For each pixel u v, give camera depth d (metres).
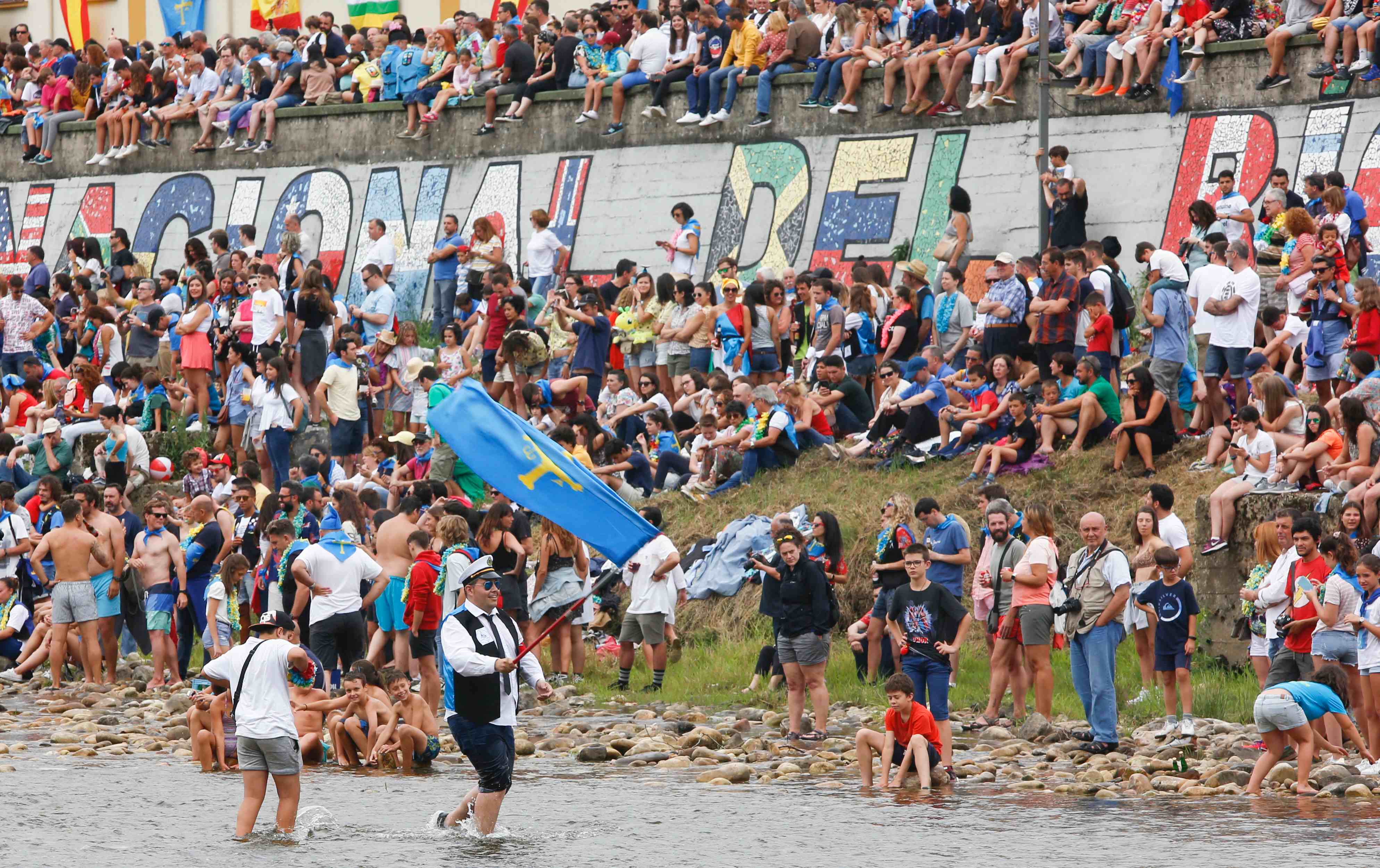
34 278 116.06
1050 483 71.00
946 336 83.06
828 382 81.56
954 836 39.50
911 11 98.00
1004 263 77.31
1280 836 38.62
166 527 70.62
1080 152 92.31
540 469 46.72
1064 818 41.69
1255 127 87.00
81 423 91.81
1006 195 93.56
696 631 72.12
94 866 37.25
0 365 103.75
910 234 96.69
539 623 66.44
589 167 110.38
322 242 122.25
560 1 124.12
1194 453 69.94
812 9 105.38
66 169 136.12
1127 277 89.81
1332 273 69.00
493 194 114.50
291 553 61.19
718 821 41.81
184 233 129.00
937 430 76.56
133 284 110.50
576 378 86.56
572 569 66.75
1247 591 54.88
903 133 97.81
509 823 42.03
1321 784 45.12
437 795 46.50
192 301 100.50
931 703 51.38
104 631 71.12
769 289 85.75
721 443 78.56
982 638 66.75
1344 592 49.25
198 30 143.00
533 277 103.25
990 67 93.81
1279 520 53.09
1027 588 53.84
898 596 52.34
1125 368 81.62
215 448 90.88
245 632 64.31
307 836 40.78
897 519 60.75
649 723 58.00
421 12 132.00
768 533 72.94
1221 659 61.56
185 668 70.31
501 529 62.06
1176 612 52.47
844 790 46.62
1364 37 83.50
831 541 60.34
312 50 124.25
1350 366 67.19
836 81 100.19
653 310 87.81
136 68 131.75
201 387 94.69
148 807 44.91
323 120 122.81
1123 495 69.25
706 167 105.50
